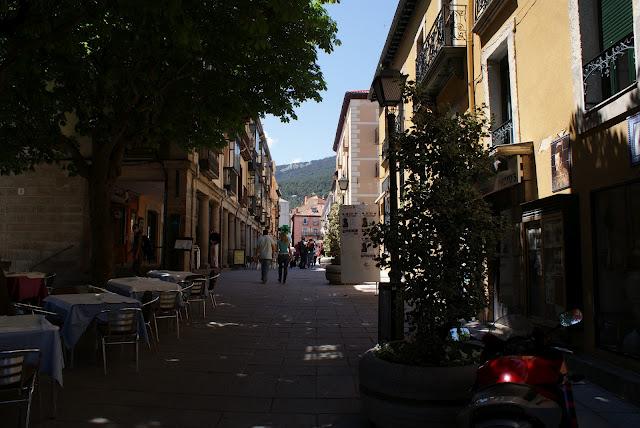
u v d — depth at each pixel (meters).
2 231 19.14
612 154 6.32
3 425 4.75
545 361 3.56
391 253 5.02
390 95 7.34
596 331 6.64
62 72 10.45
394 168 5.46
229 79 11.34
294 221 118.31
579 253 7.06
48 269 18.95
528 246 8.66
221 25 8.89
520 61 9.14
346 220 15.77
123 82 10.38
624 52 6.41
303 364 7.19
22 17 7.46
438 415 4.30
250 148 41.62
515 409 3.18
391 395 4.42
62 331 6.76
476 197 4.87
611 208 6.48
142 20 7.58
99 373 6.66
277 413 5.21
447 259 4.86
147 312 8.10
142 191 25.64
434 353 4.74
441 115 5.18
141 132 12.23
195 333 9.41
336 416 5.14
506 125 10.05
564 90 7.53
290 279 22.53
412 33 18.56
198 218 25.12
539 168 8.35
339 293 15.98
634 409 5.30
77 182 19.16
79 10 7.55
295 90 11.98
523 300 8.73
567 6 7.40
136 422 4.89
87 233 19.08
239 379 6.43
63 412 5.14
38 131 11.81
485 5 10.80
